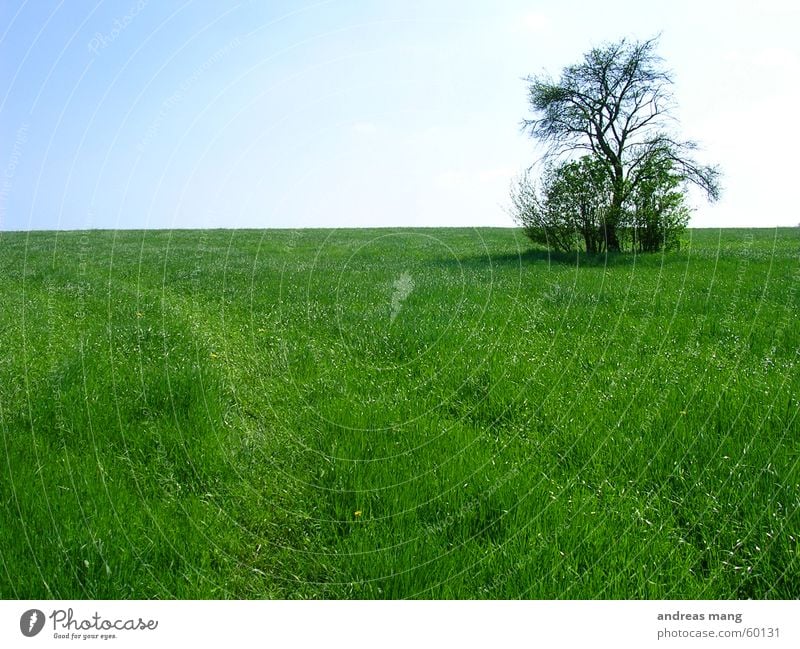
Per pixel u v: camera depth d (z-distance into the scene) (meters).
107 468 4.31
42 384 5.75
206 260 19.23
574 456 4.73
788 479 4.04
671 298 11.46
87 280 14.00
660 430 4.93
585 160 23.27
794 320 9.14
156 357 6.94
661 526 3.65
